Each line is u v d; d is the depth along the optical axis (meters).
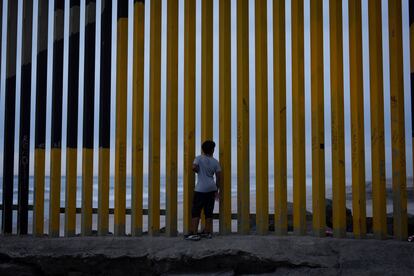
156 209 6.56
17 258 5.96
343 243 5.90
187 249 5.81
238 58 6.69
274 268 5.68
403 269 5.39
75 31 6.91
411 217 7.63
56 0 6.98
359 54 6.51
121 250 5.95
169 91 6.67
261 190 6.50
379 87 6.45
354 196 6.39
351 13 6.59
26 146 6.95
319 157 6.43
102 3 6.87
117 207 6.57
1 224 7.24
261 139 6.55
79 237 6.37
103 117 6.70
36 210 6.71
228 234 6.48
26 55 7.05
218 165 6.39
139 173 6.59
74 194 6.71
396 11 6.52
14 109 7.09
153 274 5.84
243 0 6.70
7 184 6.97
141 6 6.78
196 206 6.23
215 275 5.56
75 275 5.93
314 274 5.42
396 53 6.48
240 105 6.61
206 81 6.65
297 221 6.41
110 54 6.80
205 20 6.71
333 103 6.52
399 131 6.38
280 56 6.59
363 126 6.46
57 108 6.83
